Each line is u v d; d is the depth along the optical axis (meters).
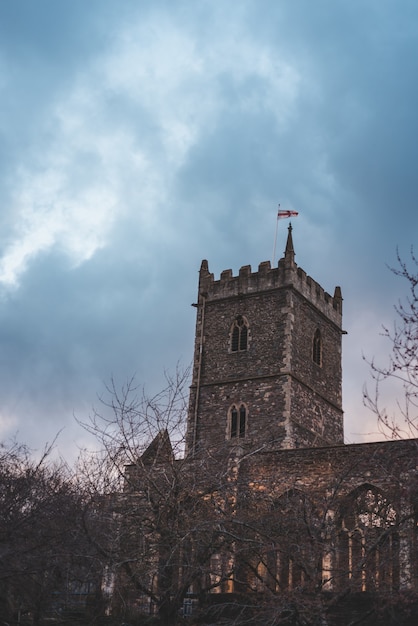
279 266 58.19
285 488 38.25
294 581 30.88
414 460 24.09
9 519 23.89
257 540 26.36
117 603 28.36
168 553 25.77
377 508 30.98
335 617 26.00
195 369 58.66
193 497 27.36
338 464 39.25
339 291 64.44
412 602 24.80
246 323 58.19
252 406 55.41
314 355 59.38
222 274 60.41
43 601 25.17
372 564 26.61
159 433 27.64
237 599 27.91
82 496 25.75
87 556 23.92
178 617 25.86
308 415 56.31
